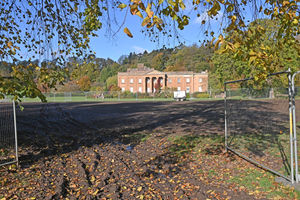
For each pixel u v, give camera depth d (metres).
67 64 6.14
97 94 48.69
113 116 16.84
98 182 4.65
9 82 3.87
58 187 4.42
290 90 3.97
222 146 7.02
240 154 5.82
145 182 4.63
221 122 12.23
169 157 6.32
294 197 3.64
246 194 3.90
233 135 7.79
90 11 5.49
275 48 4.42
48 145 8.23
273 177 4.47
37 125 13.09
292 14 3.62
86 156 6.75
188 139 8.18
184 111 19.33
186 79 62.56
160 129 10.78
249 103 6.57
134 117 15.98
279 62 4.64
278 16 4.01
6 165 5.89
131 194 4.05
